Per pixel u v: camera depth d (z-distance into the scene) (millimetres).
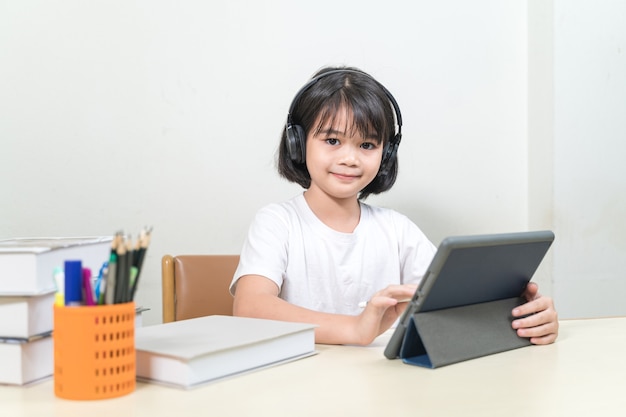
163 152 1725
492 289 852
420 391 642
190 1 1729
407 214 1905
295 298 1245
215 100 1758
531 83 1989
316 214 1301
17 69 1622
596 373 718
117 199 1695
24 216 1636
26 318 662
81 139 1667
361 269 1288
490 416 563
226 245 1779
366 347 871
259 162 1794
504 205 1999
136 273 630
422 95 1911
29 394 630
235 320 847
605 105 1948
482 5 1959
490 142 1979
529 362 772
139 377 676
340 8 1839
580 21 1907
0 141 1615
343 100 1144
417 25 1902
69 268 610
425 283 732
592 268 1954
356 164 1165
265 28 1785
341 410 578
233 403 598
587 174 1938
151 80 1709
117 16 1680
